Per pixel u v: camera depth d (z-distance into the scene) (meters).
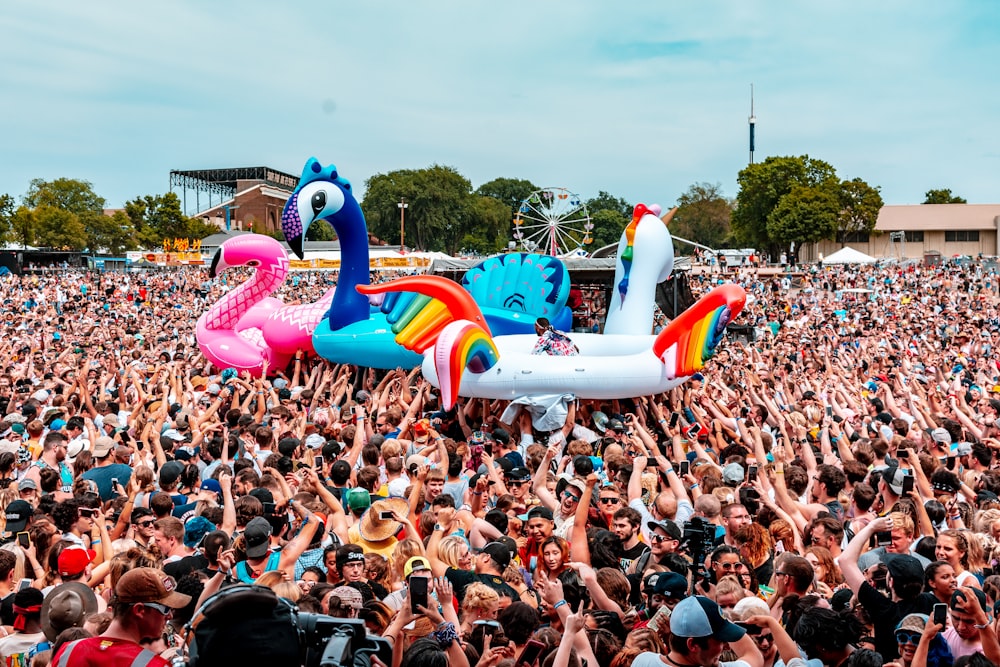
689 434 11.79
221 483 7.96
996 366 20.06
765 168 86.62
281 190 122.94
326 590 5.33
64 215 98.69
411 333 14.84
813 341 25.41
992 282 52.16
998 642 4.73
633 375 14.28
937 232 87.88
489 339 14.41
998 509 6.93
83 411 13.89
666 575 5.02
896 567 5.31
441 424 14.40
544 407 14.43
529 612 4.88
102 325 29.53
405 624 4.57
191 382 16.73
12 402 13.67
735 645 4.74
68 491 8.84
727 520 6.72
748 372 14.34
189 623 5.08
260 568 6.02
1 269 63.16
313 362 19.53
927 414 12.20
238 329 19.94
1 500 7.90
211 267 19.48
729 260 73.94
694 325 14.26
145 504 8.05
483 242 108.81
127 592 4.07
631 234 17.50
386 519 6.75
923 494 7.90
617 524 6.70
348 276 17.75
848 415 13.12
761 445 9.40
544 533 6.44
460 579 5.92
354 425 11.37
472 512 8.02
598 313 26.12
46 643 5.00
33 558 6.58
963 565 6.04
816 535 6.56
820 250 89.50
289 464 9.16
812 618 4.70
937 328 30.55
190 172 134.75
